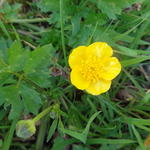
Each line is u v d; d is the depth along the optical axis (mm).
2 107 111
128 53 108
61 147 107
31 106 95
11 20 118
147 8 120
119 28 119
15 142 116
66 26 115
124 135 114
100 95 109
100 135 113
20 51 89
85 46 103
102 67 98
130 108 116
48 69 101
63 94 112
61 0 102
